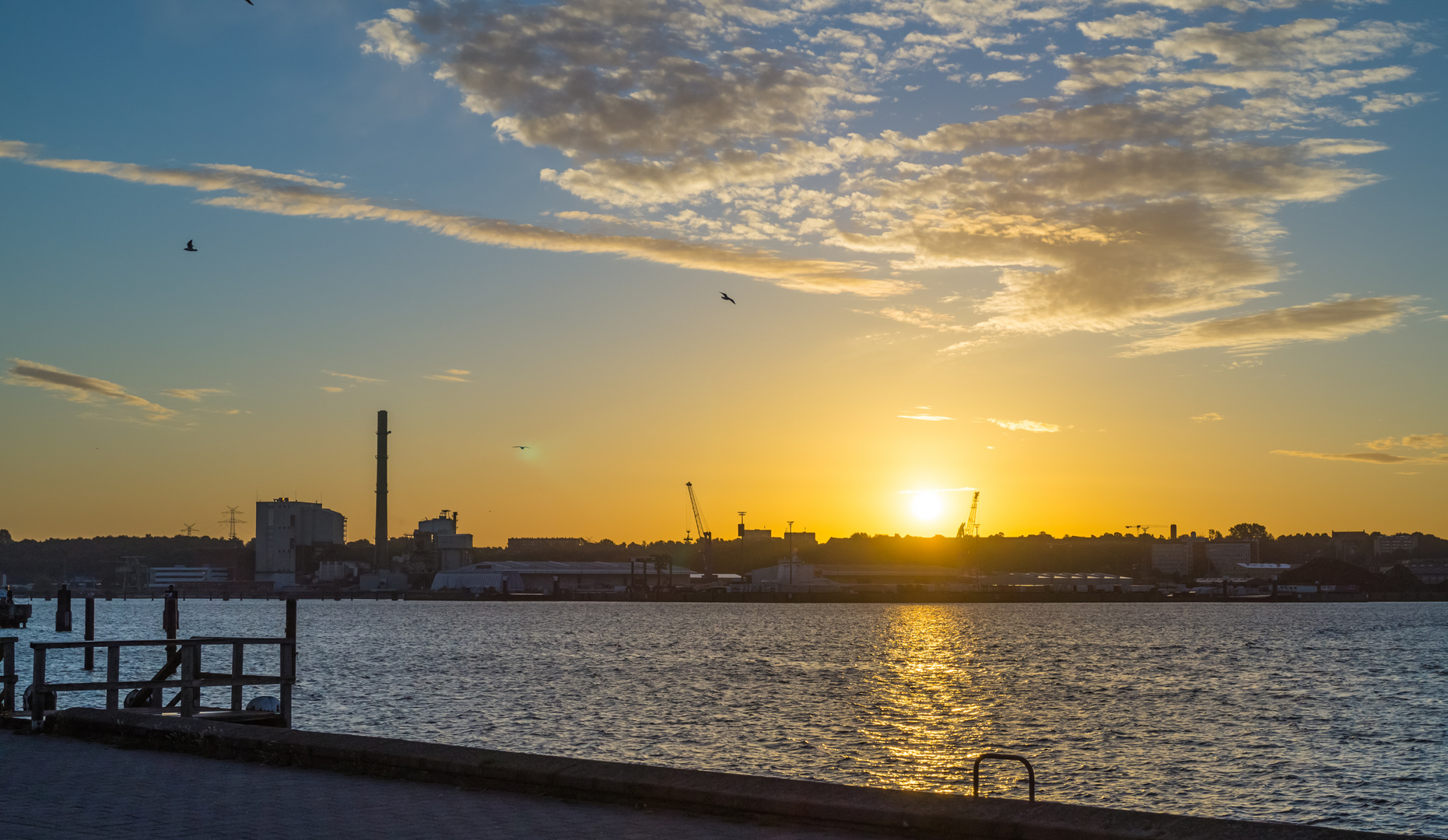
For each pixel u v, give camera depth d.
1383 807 43.25
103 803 15.88
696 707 72.00
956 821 12.78
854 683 90.94
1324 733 61.59
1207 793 45.75
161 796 16.36
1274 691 85.62
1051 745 56.78
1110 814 12.24
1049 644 152.38
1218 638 169.62
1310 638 169.00
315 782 17.50
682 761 51.72
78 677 77.56
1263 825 11.55
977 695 81.88
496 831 13.77
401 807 15.44
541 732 60.00
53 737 24.27
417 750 17.95
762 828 13.90
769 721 65.19
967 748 55.66
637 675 96.94
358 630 196.12
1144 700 78.62
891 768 50.19
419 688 82.88
